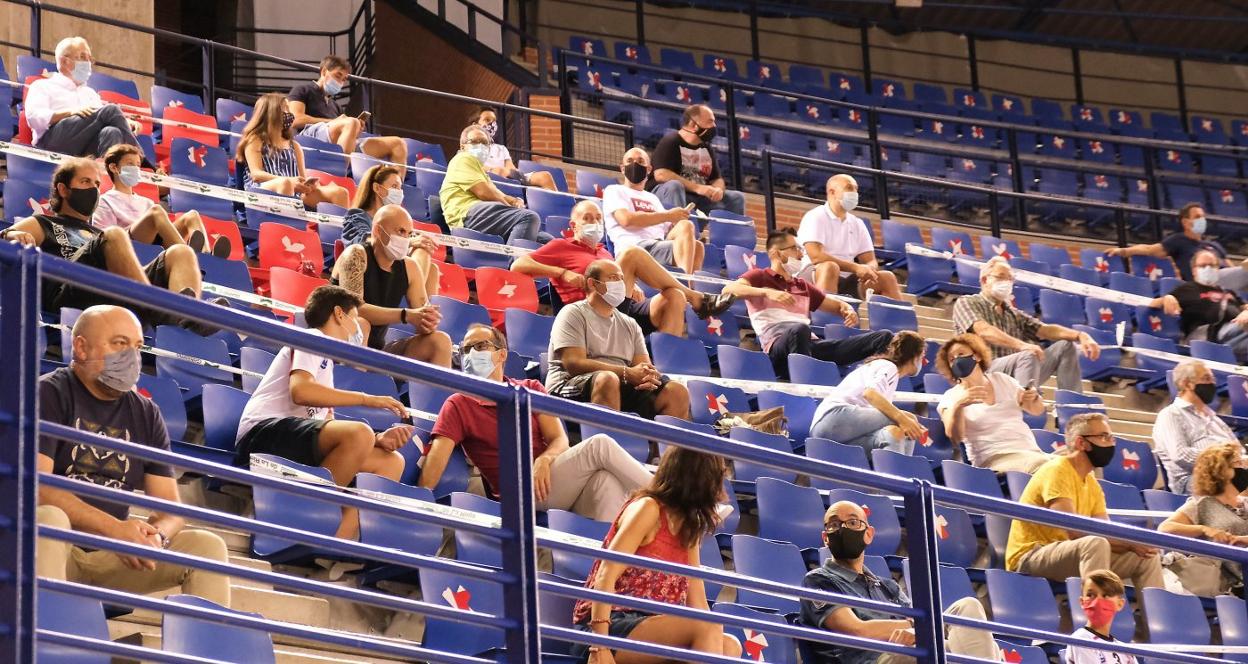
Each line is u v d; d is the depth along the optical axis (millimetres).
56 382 4520
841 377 9617
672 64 19406
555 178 12938
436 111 16422
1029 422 10148
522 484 3506
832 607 5809
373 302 7680
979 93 21172
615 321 7863
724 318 9891
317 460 5844
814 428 8539
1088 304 12266
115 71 12773
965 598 6391
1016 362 9953
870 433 8430
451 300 8359
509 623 3443
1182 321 12430
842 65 21266
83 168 7051
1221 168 19531
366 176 8883
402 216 7746
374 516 5633
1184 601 7555
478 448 6523
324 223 9617
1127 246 14312
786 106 17766
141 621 4668
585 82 16844
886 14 21578
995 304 10477
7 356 2852
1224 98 22312
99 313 4535
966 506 4262
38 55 11234
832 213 11312
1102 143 19047
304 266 8828
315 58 18469
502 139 13461
